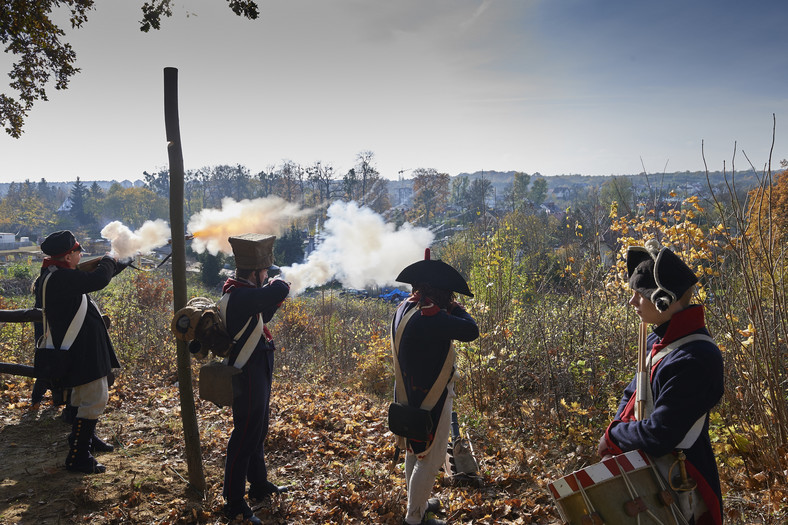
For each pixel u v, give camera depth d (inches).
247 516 140.5
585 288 284.4
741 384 182.4
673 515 82.9
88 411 160.4
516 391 253.3
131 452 182.5
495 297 318.3
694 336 84.9
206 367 136.1
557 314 286.5
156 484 156.3
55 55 323.6
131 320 402.3
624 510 82.6
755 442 165.9
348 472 176.6
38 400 205.5
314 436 208.4
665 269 85.1
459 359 270.2
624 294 268.5
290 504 152.9
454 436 171.3
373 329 497.7
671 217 228.2
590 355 249.3
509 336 269.4
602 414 217.6
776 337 173.0
